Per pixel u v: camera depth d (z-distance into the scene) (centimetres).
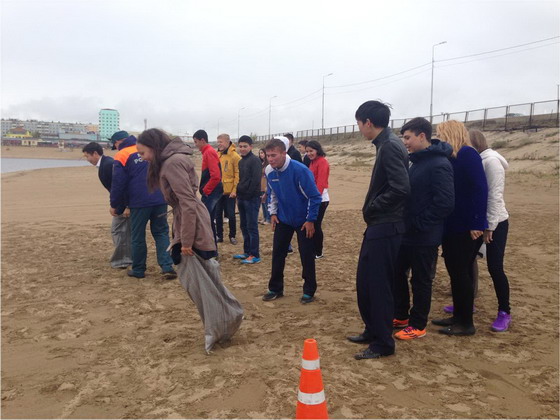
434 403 313
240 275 650
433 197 393
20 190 1989
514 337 430
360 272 397
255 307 516
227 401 315
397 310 461
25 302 534
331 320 475
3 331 448
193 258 395
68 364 376
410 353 393
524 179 2098
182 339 424
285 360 379
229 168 840
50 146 14038
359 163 3700
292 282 616
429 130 406
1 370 367
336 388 330
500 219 432
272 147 484
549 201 1535
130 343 417
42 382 347
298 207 511
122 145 611
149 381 345
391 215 376
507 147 3159
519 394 327
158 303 529
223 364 371
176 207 401
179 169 385
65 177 2823
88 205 1492
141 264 629
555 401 319
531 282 617
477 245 445
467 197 409
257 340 422
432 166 393
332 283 612
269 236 949
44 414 303
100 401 318
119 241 676
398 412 301
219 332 400
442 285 610
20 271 673
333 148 5241
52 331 448
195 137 720
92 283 610
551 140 2919
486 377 352
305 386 256
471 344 413
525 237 940
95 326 460
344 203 1578
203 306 395
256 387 333
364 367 365
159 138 402
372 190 387
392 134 380
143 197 604
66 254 785
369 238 383
